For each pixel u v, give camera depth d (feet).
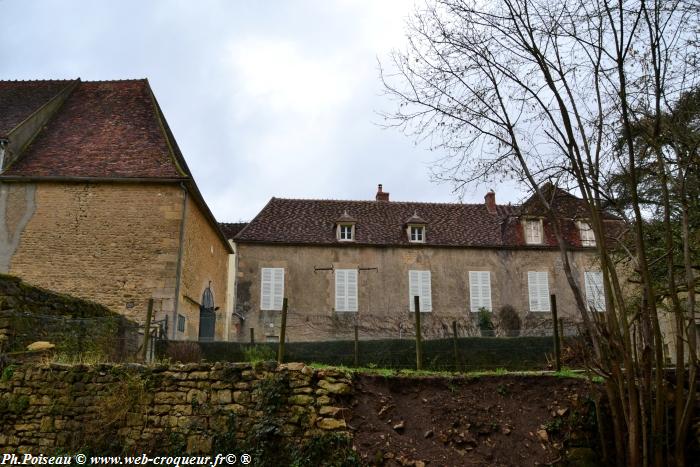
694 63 25.91
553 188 28.19
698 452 24.41
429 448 24.91
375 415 26.00
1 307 30.35
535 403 27.35
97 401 26.76
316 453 23.97
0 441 26.43
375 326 75.25
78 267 48.96
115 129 56.24
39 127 55.98
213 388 26.30
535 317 77.25
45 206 50.34
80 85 62.49
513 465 24.43
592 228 28.12
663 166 25.49
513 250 80.02
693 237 33.35
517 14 26.61
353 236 79.15
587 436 25.68
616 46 24.14
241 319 74.38
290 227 79.97
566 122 25.76
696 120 27.84
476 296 77.87
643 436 23.03
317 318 75.36
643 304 24.90
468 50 27.91
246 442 24.93
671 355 44.88
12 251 49.26
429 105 28.71
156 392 26.63
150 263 49.01
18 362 28.30
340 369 27.32
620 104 26.78
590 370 25.35
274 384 25.75
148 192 50.88
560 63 26.86
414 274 78.02
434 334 74.18
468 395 27.63
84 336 34.35
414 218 79.56
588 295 77.92
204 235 59.88
